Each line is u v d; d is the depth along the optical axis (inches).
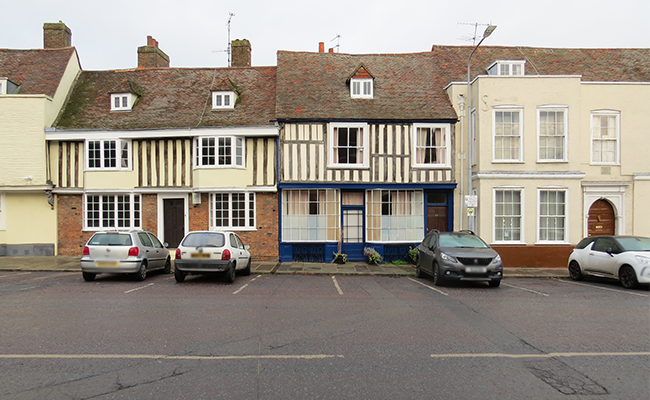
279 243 665.0
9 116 661.9
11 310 318.0
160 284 452.1
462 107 674.8
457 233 516.7
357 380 187.3
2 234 676.7
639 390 180.1
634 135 667.4
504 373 198.4
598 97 665.0
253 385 180.4
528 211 633.6
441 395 172.6
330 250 664.4
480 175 627.2
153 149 671.1
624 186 664.4
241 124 669.3
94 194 674.8
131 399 165.5
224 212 670.5
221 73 796.0
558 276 562.6
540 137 639.1
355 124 658.8
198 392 172.7
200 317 300.2
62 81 723.4
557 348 238.1
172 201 679.1
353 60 778.8
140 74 791.1
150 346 232.4
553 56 775.7
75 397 166.9
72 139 666.8
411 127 665.0
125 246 461.4
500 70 679.7
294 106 668.1
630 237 507.2
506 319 306.8
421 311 330.3
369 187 660.1
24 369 196.9
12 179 659.4
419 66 765.3
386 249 669.3
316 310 328.8
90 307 330.0
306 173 655.8
